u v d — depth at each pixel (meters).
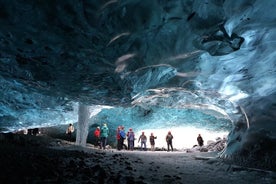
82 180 5.63
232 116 10.59
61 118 17.66
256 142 8.80
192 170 8.55
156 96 11.25
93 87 8.86
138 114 22.25
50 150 10.34
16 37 5.42
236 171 7.95
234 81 8.07
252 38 5.81
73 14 4.48
